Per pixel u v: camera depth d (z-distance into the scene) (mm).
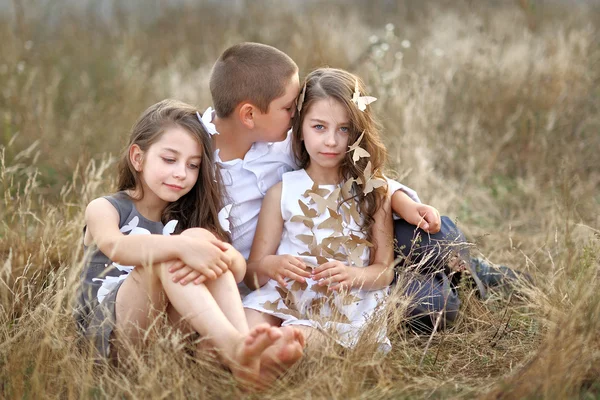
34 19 6211
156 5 7383
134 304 2203
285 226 2619
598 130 4480
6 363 2146
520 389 1964
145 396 1989
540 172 4207
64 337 2215
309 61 5441
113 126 4699
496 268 2873
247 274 2590
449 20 6086
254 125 2592
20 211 2980
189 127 2439
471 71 4910
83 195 3215
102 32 6801
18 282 2688
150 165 2422
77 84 5406
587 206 3520
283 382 2080
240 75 2541
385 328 2303
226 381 2055
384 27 6941
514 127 4551
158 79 5391
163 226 2543
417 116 4371
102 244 2299
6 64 5203
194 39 6730
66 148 4379
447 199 3814
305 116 2553
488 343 2443
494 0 6742
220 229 2576
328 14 6992
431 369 2311
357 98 2521
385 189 2609
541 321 2355
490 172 4332
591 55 5117
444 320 2502
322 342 2244
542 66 4910
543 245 3086
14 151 4316
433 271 2650
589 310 2152
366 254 2594
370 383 2166
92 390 2082
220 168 2658
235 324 2174
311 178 2641
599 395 1995
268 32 6562
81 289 2410
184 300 2133
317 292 2480
